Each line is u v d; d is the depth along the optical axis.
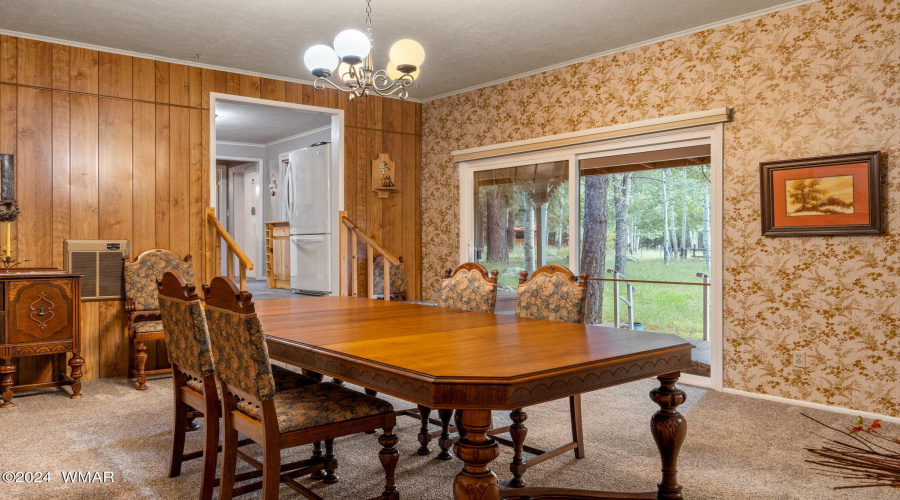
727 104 4.07
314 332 2.38
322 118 7.66
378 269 5.98
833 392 3.63
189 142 4.95
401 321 2.72
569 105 5.01
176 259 4.73
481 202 5.82
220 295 1.97
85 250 4.45
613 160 4.79
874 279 3.46
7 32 4.21
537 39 4.43
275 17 3.98
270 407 1.86
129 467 2.70
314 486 2.50
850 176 3.51
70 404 3.79
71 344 3.96
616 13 3.94
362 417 2.06
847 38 3.55
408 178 6.25
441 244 6.14
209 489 2.24
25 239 4.30
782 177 3.79
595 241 4.93
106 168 4.60
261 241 9.99
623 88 4.65
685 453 2.91
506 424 3.39
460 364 1.74
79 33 4.28
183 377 2.55
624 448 2.99
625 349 2.00
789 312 3.81
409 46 2.86
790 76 3.78
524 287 3.12
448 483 2.53
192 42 4.47
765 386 3.92
